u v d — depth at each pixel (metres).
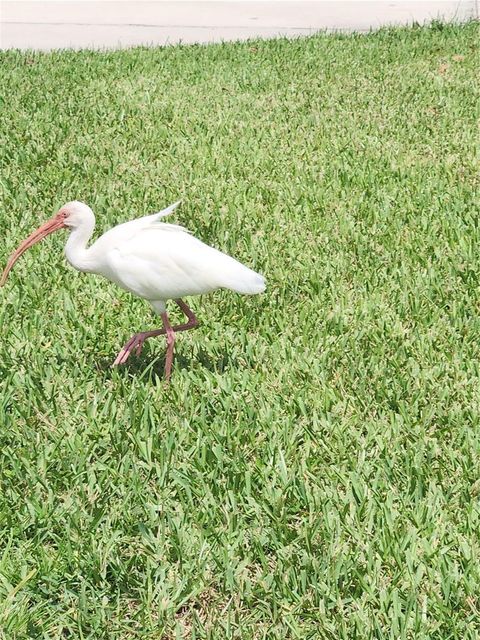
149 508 2.16
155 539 2.09
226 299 2.90
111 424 2.37
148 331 2.55
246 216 3.41
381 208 3.46
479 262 3.09
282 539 2.09
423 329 2.76
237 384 2.54
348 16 6.30
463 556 2.05
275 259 3.12
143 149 3.93
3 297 2.90
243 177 3.73
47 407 2.45
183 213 3.42
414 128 4.17
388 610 1.94
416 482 2.21
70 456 2.29
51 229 2.57
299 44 5.42
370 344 2.71
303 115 4.33
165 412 2.44
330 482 2.23
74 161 3.82
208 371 2.56
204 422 2.37
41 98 4.47
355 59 5.12
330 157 3.88
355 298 2.93
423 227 3.32
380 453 2.31
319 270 3.06
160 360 2.66
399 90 4.63
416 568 2.03
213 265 2.42
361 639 1.88
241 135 4.09
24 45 5.66
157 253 2.42
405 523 2.12
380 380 2.56
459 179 3.70
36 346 2.67
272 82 4.76
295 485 2.22
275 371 2.60
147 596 1.97
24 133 4.07
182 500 2.18
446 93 4.56
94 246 2.52
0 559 2.06
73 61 5.09
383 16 6.29
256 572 2.05
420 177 3.67
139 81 4.76
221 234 3.28
